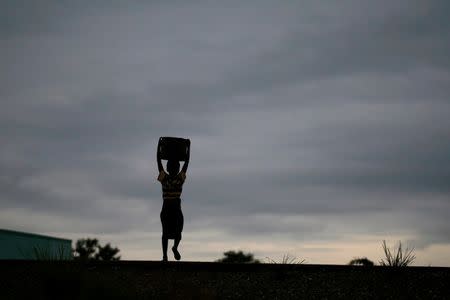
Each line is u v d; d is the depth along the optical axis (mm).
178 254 12031
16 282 10922
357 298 10500
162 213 12070
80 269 10914
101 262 11711
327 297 10555
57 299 10266
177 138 12359
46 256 11469
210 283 11086
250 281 11180
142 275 11344
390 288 10883
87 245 41312
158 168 12273
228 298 10500
